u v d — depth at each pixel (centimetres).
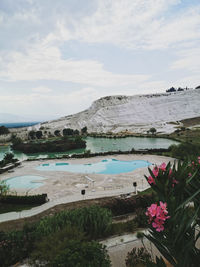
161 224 279
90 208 1332
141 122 12238
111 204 1550
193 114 11925
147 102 15088
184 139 6381
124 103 17100
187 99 14025
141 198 1602
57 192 2350
